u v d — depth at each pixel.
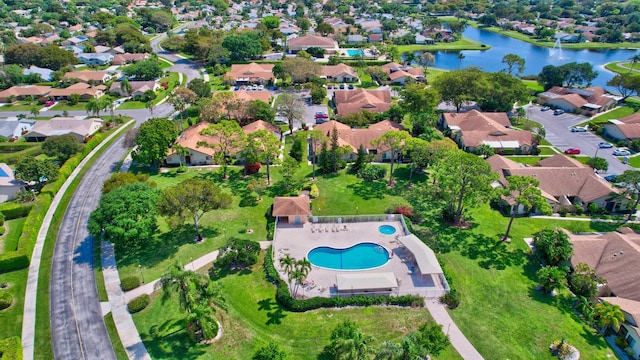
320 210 83.81
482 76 138.38
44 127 118.75
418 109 121.50
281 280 63.19
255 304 59.81
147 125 99.44
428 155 92.88
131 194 71.38
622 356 52.06
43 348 53.41
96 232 67.69
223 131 94.62
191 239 74.19
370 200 87.31
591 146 116.00
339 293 61.28
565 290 62.88
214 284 52.91
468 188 74.81
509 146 110.50
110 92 159.75
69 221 80.38
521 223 80.00
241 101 121.56
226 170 99.81
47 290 63.06
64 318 58.00
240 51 197.62
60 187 92.00
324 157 97.56
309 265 59.53
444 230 77.50
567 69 162.25
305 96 157.75
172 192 68.00
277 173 98.75
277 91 163.88
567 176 88.75
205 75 184.75
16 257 66.75
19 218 81.62
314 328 55.78
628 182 79.31
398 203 85.94
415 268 67.31
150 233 69.50
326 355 51.38
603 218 81.56
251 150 92.44
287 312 58.59
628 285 59.91
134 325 56.59
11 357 49.53
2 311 59.22
